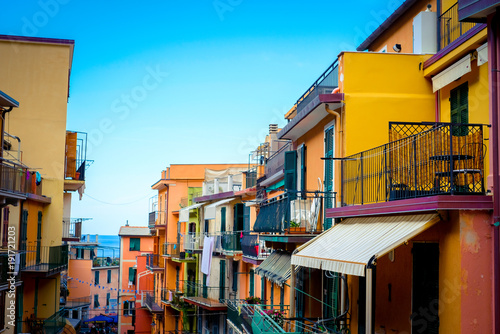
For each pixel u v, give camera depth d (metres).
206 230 37.72
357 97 14.42
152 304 46.59
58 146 29.47
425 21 15.12
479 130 11.34
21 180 21.62
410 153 11.73
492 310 9.37
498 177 9.47
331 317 15.00
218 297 33.19
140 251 61.41
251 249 24.38
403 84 14.59
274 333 14.43
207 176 41.34
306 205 17.00
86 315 61.00
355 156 14.12
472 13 9.77
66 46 29.97
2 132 20.00
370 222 12.23
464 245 9.45
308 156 18.25
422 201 9.98
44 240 28.77
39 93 29.55
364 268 9.65
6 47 29.39
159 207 51.84
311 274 16.72
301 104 18.56
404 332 11.44
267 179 24.41
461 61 12.60
